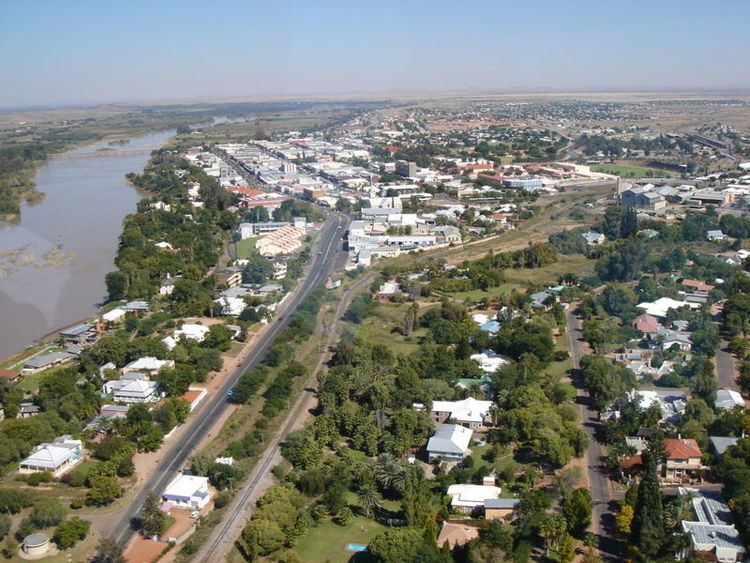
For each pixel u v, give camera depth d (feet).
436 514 477.77
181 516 499.92
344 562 444.14
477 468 541.75
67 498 521.24
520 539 442.91
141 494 527.81
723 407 604.90
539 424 568.00
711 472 509.76
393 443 568.82
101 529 485.97
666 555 420.36
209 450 581.94
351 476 535.60
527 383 653.30
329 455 575.38
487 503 478.59
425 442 579.89
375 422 602.85
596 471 533.55
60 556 457.68
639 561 418.10
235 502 512.63
